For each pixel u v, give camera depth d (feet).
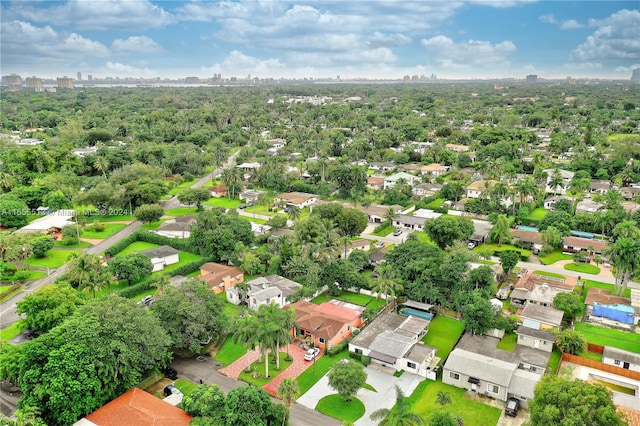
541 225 478.18
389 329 287.48
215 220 425.69
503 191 531.91
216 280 351.87
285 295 331.36
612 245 351.25
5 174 572.10
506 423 216.74
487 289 309.42
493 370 239.50
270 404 203.31
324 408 228.84
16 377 226.99
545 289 334.65
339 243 392.68
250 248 415.23
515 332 294.25
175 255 413.59
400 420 186.39
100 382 209.05
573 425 171.22
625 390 239.71
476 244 454.40
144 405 209.97
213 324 269.44
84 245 451.53
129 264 357.00
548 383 196.34
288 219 521.24
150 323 241.35
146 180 581.94
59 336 215.72
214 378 251.39
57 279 353.31
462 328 305.12
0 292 346.54
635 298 329.72
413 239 408.05
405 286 331.16
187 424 200.54
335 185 638.53
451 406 228.43
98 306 239.71
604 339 289.94
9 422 185.68
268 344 241.55
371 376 255.50
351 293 358.64
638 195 565.12
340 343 284.00
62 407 201.05
